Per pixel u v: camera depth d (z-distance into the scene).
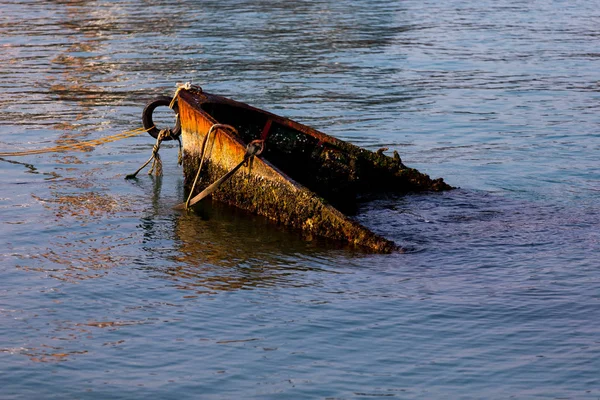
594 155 18.45
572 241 12.70
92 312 10.32
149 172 17.53
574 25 44.00
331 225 13.32
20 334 9.71
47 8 51.28
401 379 8.57
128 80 28.19
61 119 22.39
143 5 52.97
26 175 17.06
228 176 14.88
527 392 8.28
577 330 9.57
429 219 14.14
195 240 13.27
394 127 21.62
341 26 43.19
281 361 8.98
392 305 10.36
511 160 18.20
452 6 54.38
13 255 12.38
